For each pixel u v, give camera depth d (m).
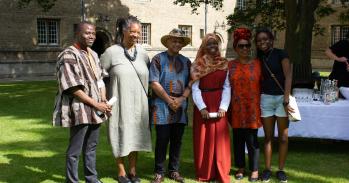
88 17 28.94
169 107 4.92
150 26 32.38
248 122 5.05
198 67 4.96
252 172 5.22
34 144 7.25
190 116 8.40
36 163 6.05
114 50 4.87
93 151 4.83
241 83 5.03
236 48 5.06
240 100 5.05
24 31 26.31
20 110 11.05
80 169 5.73
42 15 26.95
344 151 6.71
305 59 12.91
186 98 5.00
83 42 4.55
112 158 6.34
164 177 5.29
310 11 12.95
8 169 5.74
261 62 5.11
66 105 4.46
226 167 5.01
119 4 30.41
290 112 4.97
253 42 5.29
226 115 5.05
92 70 4.57
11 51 25.80
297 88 6.69
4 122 9.32
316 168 5.74
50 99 13.23
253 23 19.56
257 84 5.05
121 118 4.86
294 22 13.06
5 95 14.30
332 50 6.72
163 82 4.92
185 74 5.01
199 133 5.07
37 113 10.56
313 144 7.20
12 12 25.70
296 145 7.12
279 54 5.04
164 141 4.99
